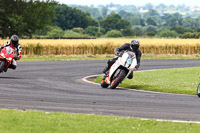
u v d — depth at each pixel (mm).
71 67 80500
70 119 26766
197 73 70500
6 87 44469
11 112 28547
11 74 62125
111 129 24188
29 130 23219
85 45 129000
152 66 89375
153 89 46781
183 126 25766
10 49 53969
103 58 117938
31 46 123688
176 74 68500
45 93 40531
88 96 39219
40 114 28203
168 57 127188
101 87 48594
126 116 29172
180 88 47562
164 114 30391
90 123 25625
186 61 107938
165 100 37656
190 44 138625
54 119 26484
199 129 24922
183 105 34844
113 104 34469
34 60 102000
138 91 45125
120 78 46188
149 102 36094
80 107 32500
